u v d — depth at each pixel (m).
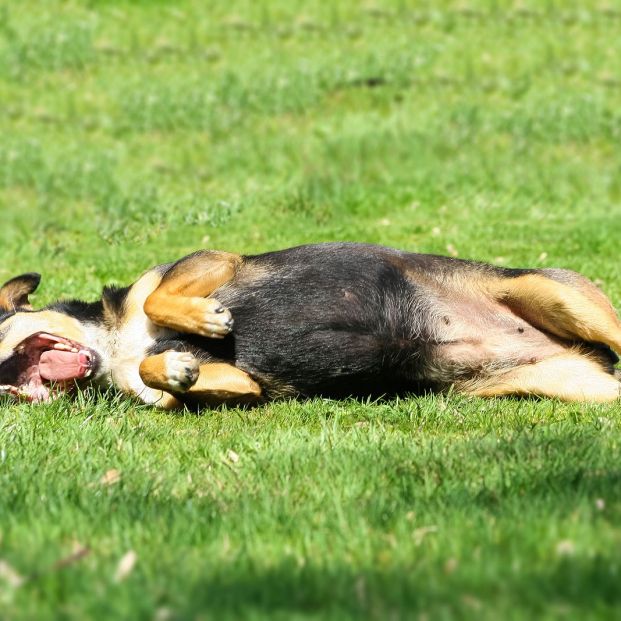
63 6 38.84
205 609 5.43
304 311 11.02
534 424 9.48
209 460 9.02
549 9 37.16
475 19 36.56
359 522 6.85
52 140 28.84
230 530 6.89
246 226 20.66
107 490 7.80
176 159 26.95
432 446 8.72
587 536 6.21
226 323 10.70
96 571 5.97
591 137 27.27
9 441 9.48
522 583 5.59
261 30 35.94
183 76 32.47
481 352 11.37
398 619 5.21
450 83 31.25
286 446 9.16
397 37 34.88
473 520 6.77
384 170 24.66
